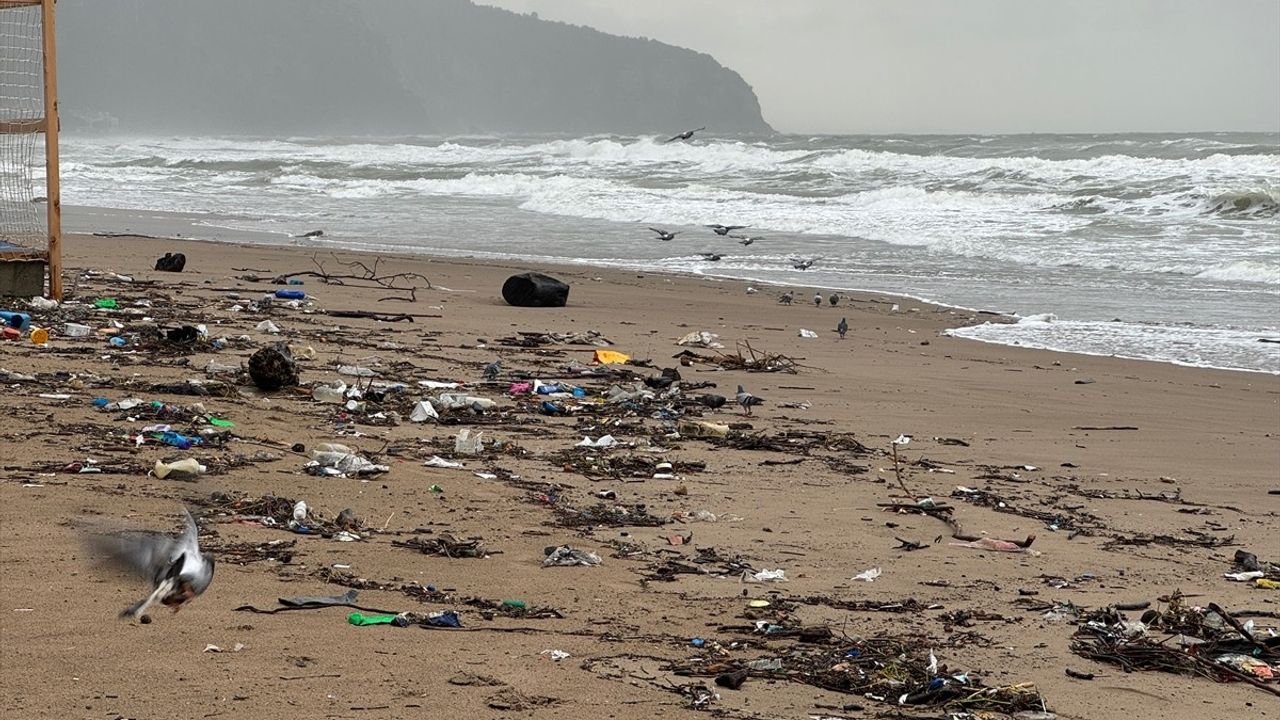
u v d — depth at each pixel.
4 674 5.00
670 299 22.31
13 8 15.94
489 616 6.34
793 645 6.23
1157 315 21.31
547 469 9.99
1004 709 5.46
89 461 8.66
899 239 32.53
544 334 17.22
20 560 6.41
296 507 7.99
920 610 6.97
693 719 5.12
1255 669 6.15
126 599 5.94
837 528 8.73
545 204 42.56
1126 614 7.09
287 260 25.75
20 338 13.55
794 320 20.39
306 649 5.58
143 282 20.27
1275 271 25.47
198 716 4.73
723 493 9.59
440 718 4.91
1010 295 23.77
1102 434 12.68
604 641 6.07
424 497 8.72
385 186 50.69
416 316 18.58
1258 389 15.30
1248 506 9.99
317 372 13.27
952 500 9.73
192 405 10.73
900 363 16.62
